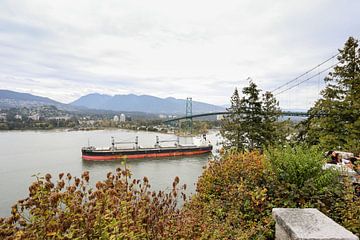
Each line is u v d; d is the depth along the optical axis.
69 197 2.64
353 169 4.85
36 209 2.46
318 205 4.23
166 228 3.39
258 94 21.50
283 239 2.80
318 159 4.68
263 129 20.61
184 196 4.56
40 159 52.03
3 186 30.84
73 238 2.51
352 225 3.65
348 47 15.69
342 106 14.98
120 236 2.58
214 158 6.88
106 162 49.69
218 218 4.55
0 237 2.30
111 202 2.93
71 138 105.94
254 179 5.14
